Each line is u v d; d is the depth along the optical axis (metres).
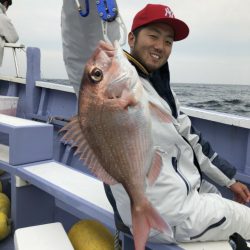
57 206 2.90
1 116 3.16
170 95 1.72
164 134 1.50
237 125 2.43
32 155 2.75
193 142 1.89
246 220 1.67
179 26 1.50
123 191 1.51
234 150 2.60
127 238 1.70
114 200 1.64
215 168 1.97
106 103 1.03
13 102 3.76
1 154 3.00
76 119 1.03
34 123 2.86
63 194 2.15
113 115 1.04
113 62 1.04
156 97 1.61
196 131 1.96
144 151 1.10
